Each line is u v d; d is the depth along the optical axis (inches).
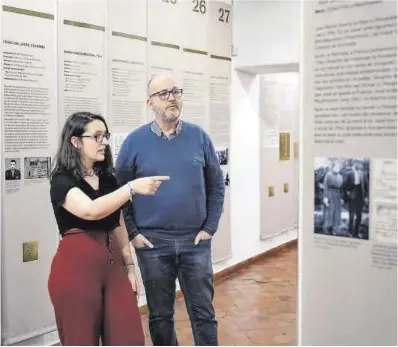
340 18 87.4
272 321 180.4
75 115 102.8
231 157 247.0
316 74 90.8
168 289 128.3
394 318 85.2
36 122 149.3
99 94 168.6
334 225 90.9
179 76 205.9
